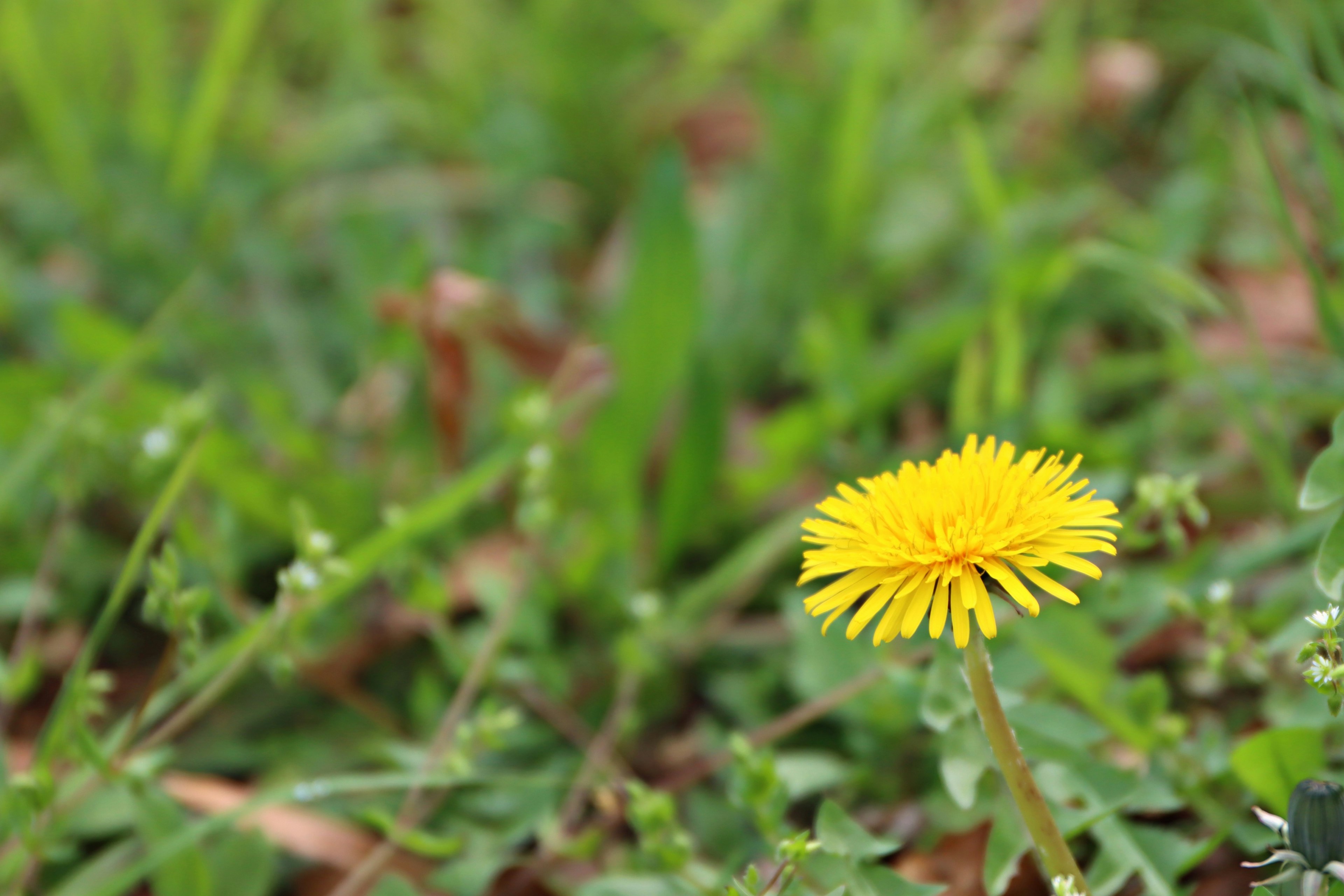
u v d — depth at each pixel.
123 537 0.90
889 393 0.94
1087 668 0.72
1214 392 0.89
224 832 0.74
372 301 1.01
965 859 0.72
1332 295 0.81
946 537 0.63
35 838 0.71
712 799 0.76
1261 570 0.79
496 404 0.99
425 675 0.79
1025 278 0.90
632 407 0.84
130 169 1.24
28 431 0.89
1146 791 0.70
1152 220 1.08
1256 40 1.14
